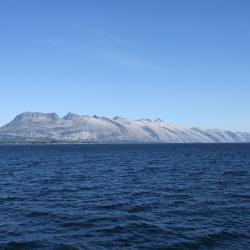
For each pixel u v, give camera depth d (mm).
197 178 60781
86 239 25109
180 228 27828
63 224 29172
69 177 65562
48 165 98625
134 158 133000
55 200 40250
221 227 27922
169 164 97062
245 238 25125
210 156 140875
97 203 38188
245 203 37312
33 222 29891
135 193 44750
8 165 99562
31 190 48406
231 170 75500
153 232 26781
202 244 24062
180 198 40688
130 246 23688
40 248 23234
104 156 152500
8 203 38531
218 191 45688
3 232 26859
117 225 28719
